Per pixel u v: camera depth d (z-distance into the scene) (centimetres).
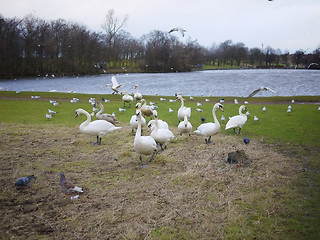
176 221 579
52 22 7556
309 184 741
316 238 514
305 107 2120
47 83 5550
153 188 726
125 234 534
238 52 11619
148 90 4428
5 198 670
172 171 849
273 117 1730
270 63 11269
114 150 1069
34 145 1120
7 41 6650
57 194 697
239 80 5919
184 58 9488
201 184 735
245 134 1322
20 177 793
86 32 7669
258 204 637
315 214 593
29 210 621
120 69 8962
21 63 6931
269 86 4597
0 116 1806
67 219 585
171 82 5659
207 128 1118
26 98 2886
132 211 613
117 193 697
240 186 728
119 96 3072
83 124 1106
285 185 735
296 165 887
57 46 7444
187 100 2797
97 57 8031
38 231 548
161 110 2120
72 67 7581
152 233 541
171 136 1053
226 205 638
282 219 577
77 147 1105
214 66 12212
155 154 1013
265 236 528
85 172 845
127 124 1570
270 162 906
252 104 2425
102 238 528
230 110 2066
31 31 7081
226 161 927
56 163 919
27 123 1584
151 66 9056
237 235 532
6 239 516
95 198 674
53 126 1489
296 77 6375
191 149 1068
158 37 9500
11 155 984
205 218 587
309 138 1219
